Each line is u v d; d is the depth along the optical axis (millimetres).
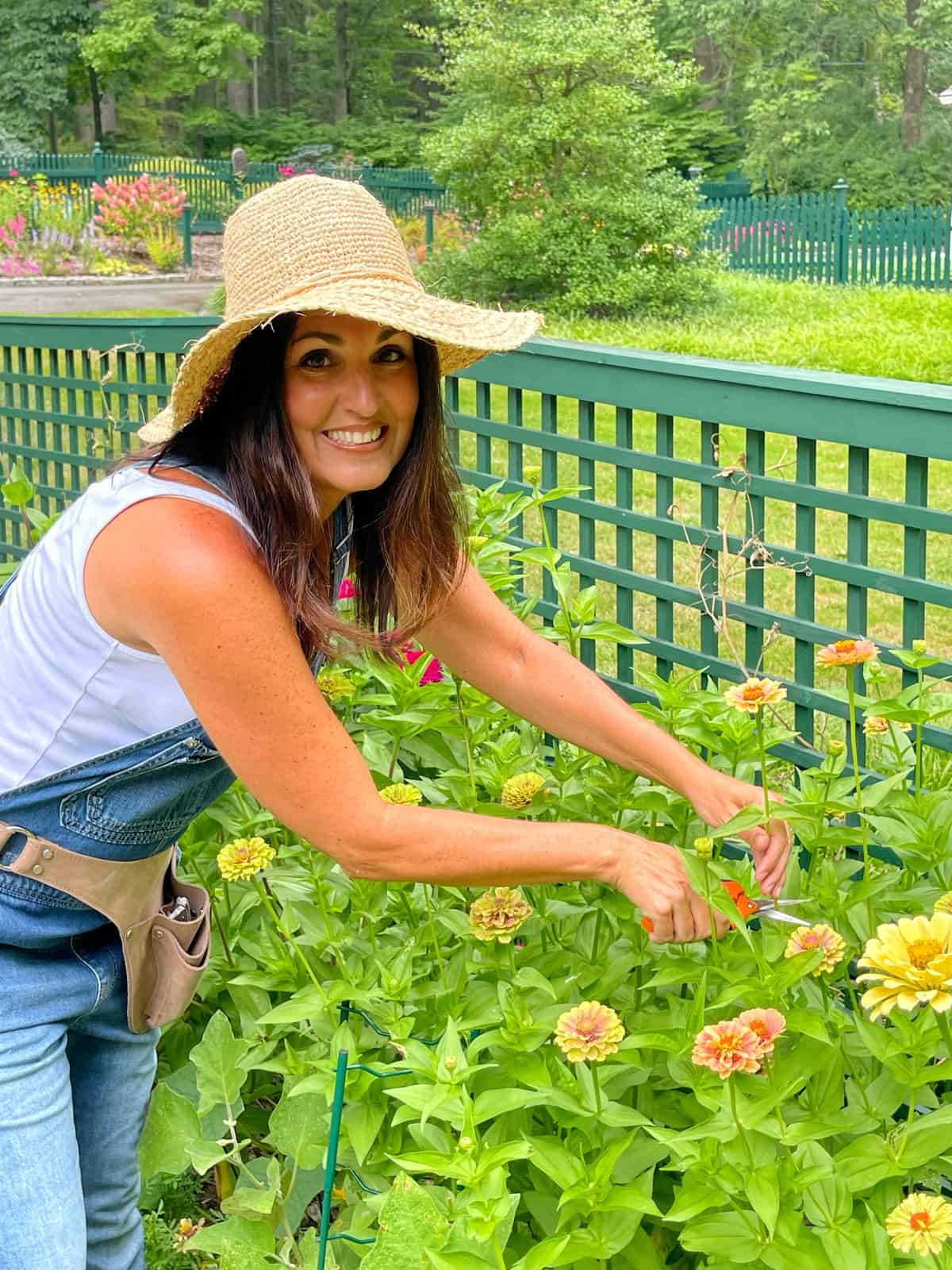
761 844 2172
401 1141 2287
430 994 2318
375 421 1843
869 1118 2043
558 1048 2225
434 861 1886
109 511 1755
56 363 5508
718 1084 2004
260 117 42906
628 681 3277
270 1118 2369
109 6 40781
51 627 1811
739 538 2961
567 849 1946
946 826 2297
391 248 1881
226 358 1777
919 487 2566
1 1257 1841
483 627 2242
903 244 20312
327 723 1800
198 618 1713
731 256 21328
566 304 15242
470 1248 1738
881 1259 1813
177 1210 2619
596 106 15289
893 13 31953
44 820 1883
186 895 2189
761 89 31328
